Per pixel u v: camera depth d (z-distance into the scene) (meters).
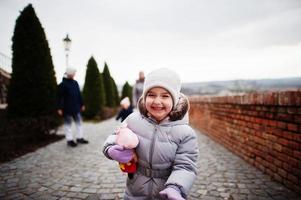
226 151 5.46
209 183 3.54
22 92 8.21
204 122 8.15
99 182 3.69
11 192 3.31
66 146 6.35
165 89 1.70
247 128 4.50
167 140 1.71
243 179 3.63
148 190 1.75
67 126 6.40
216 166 4.32
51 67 9.07
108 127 11.19
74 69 6.58
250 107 4.33
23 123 6.83
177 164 1.68
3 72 16.02
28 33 8.31
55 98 9.03
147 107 1.75
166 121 1.78
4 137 6.79
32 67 8.28
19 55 8.27
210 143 6.42
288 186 3.22
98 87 16.25
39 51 8.43
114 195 3.22
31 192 3.31
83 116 16.22
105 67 24.00
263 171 3.91
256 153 4.15
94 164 4.65
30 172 4.16
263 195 3.06
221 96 6.05
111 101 23.88
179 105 1.77
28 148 6.02
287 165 3.23
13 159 5.00
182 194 1.56
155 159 1.71
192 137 1.74
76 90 6.59
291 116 3.10
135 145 1.67
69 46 10.95
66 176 3.96
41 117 7.21
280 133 3.37
